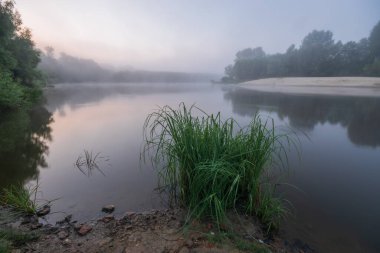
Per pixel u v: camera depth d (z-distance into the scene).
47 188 2.77
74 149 4.32
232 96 15.51
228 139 2.28
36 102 11.77
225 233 1.84
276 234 1.96
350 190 2.83
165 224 2.00
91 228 1.96
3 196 2.43
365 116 7.72
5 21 12.36
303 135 5.41
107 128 6.16
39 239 1.80
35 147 4.45
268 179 2.83
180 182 2.34
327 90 18.89
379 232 2.07
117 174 3.18
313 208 2.42
